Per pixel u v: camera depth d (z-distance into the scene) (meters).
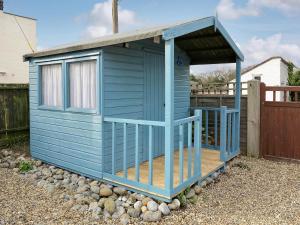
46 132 5.38
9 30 12.45
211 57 6.14
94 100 4.45
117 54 4.39
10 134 6.84
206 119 6.16
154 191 3.66
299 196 4.09
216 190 4.30
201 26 4.11
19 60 12.86
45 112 5.37
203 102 6.90
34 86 5.64
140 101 4.89
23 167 5.21
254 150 6.08
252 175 4.98
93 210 3.57
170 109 3.47
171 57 3.46
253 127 6.05
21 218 3.42
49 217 3.46
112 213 3.52
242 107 6.25
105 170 4.32
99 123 4.27
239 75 5.76
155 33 3.42
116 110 4.43
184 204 3.67
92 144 4.42
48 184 4.48
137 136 3.82
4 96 6.71
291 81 21.17
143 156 5.02
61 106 5.07
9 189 4.35
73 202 3.81
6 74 12.41
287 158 5.74
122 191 3.93
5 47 12.34
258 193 4.20
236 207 3.73
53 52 4.83
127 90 4.61
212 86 7.09
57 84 5.16
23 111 7.13
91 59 4.34
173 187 3.63
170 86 3.46
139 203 3.59
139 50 4.82
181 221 3.34
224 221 3.35
